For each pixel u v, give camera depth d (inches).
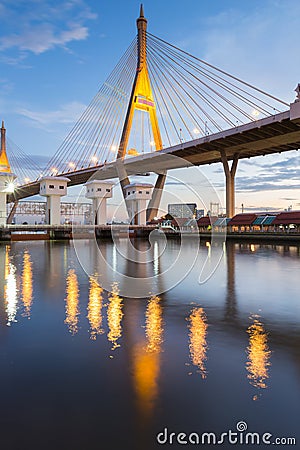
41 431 123.3
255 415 132.1
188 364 178.9
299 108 1560.0
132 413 134.3
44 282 444.1
